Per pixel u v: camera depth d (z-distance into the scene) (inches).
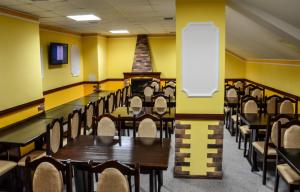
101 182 100.8
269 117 156.3
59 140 164.4
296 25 143.4
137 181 98.6
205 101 157.8
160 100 243.6
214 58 154.2
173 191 148.5
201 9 150.9
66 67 346.9
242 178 163.8
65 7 189.3
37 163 106.5
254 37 227.1
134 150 136.9
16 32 203.8
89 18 239.9
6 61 193.2
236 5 157.2
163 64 429.7
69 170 105.6
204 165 162.2
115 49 438.6
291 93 254.4
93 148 139.9
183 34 153.4
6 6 185.0
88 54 400.5
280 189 149.7
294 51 210.5
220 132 158.7
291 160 122.4
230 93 297.0
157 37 425.1
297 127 141.0
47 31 295.6
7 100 194.9
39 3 175.6
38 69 235.1
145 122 164.7
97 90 386.3
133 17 236.8
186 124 159.8
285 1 122.5
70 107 252.4
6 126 188.2
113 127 169.5
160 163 121.0
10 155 163.8
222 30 151.7
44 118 209.2
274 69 296.0
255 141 179.2
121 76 442.9
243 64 414.6
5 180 157.0
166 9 199.3
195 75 156.0
